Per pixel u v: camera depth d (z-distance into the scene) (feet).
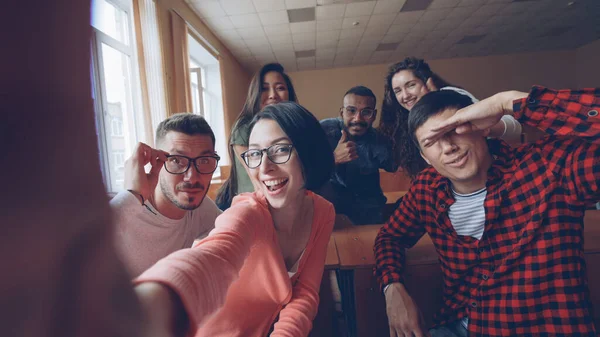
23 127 0.40
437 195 3.07
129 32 10.28
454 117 2.58
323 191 6.77
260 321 2.36
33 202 0.42
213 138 3.45
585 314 2.51
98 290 0.55
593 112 2.21
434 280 3.49
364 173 7.00
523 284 2.62
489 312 2.77
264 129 2.29
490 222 2.75
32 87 0.41
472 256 2.92
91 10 0.52
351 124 7.03
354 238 4.43
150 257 3.24
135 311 0.67
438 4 15.93
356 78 26.91
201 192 3.36
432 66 26.53
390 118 7.08
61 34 0.45
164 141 3.25
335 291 6.03
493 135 3.04
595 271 3.35
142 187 3.07
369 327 3.57
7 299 0.41
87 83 0.51
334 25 17.71
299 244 2.66
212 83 20.07
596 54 23.81
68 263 0.48
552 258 2.56
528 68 26.02
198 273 1.19
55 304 0.47
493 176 2.75
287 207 2.45
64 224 0.47
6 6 0.38
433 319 3.34
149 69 10.28
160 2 11.32
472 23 18.57
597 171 2.34
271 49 20.97
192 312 1.04
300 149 2.27
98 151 0.53
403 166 7.09
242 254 1.71
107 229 0.56
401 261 3.35
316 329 3.65
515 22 18.83
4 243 0.40
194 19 14.83
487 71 26.27
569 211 2.55
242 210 2.06
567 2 16.43
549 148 2.65
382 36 19.95
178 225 3.56
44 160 0.43
